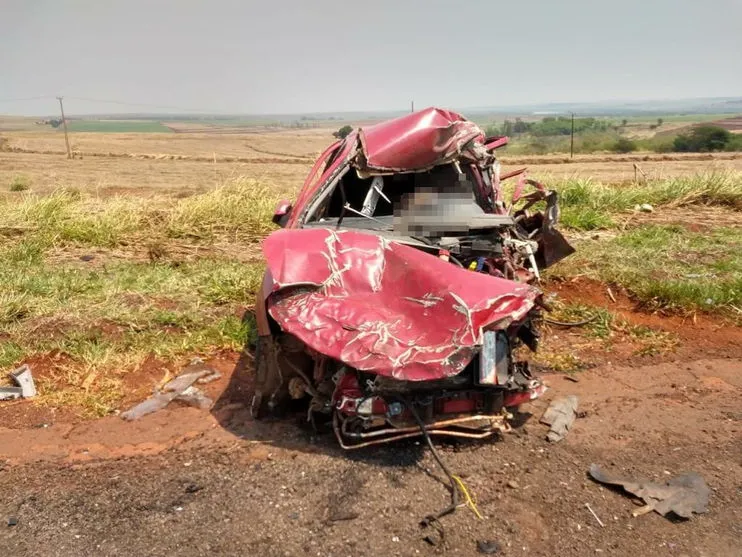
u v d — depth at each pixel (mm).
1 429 4625
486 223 5016
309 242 4406
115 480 4012
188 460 4219
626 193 11711
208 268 8094
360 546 3393
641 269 7570
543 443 4398
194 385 5250
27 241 9414
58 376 5391
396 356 3652
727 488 3938
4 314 6293
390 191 5613
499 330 3947
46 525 3602
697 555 3367
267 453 4270
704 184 11859
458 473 4012
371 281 4219
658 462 4203
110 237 9812
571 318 6527
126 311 6457
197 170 27750
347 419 4148
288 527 3541
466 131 5441
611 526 3582
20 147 43719
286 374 4527
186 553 3361
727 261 7859
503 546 3400
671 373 5520
